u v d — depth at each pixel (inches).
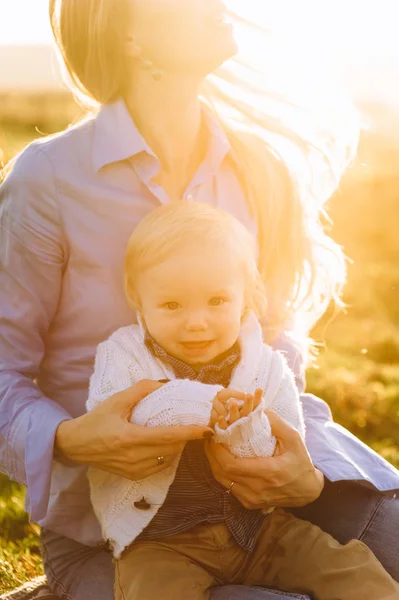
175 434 88.0
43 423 96.1
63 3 101.2
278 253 110.5
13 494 165.6
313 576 95.7
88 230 100.7
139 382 92.9
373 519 102.2
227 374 96.4
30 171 99.8
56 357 105.0
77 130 102.4
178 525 93.8
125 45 99.0
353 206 496.4
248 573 97.5
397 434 216.4
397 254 418.0
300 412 97.6
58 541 107.7
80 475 102.3
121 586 93.3
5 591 129.4
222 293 93.0
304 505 104.9
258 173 109.1
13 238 100.1
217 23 98.4
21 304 101.3
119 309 102.0
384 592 93.1
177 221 93.7
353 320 328.2
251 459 90.7
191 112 102.7
